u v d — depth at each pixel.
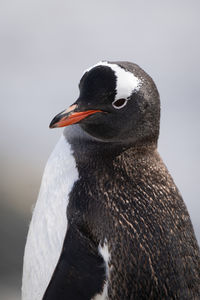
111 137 8.12
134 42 41.78
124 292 7.37
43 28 43.25
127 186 7.93
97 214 7.63
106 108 8.05
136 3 47.38
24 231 17.11
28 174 20.73
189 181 24.73
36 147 25.77
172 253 7.60
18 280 16.22
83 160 8.09
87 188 7.83
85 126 8.19
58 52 40.09
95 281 7.38
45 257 7.82
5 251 16.62
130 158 8.15
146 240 7.55
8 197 18.39
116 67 8.02
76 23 44.00
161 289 7.41
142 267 7.42
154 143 8.41
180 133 29.27
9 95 33.66
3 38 41.78
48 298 7.48
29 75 36.91
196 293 7.70
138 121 8.06
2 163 21.94
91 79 8.16
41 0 46.88
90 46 41.06
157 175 8.23
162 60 39.28
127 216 7.66
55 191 8.00
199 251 8.16
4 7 46.03
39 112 31.27
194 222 21.86
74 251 7.52
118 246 7.48
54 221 7.82
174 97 34.19
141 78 8.05
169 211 7.92
